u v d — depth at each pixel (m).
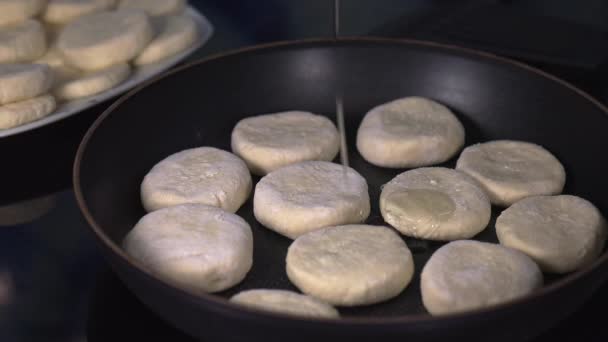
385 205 0.67
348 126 0.76
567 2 0.87
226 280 0.62
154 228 0.64
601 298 0.62
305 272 0.61
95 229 0.58
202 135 0.74
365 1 0.89
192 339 0.61
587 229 0.64
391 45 0.74
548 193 0.68
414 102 0.75
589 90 0.74
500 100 0.73
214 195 0.67
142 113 0.70
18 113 0.71
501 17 0.81
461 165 0.70
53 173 0.71
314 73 0.75
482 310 0.53
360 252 0.62
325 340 0.53
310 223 0.65
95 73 0.76
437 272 0.61
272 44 0.74
